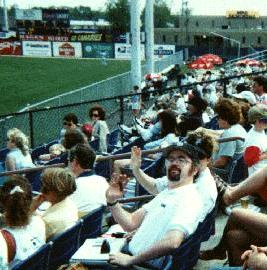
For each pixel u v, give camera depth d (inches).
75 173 233.0
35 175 341.4
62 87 1460.4
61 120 745.6
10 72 1788.9
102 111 456.1
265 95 438.3
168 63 1903.3
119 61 2310.5
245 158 225.0
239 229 154.9
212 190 179.2
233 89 820.0
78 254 165.6
